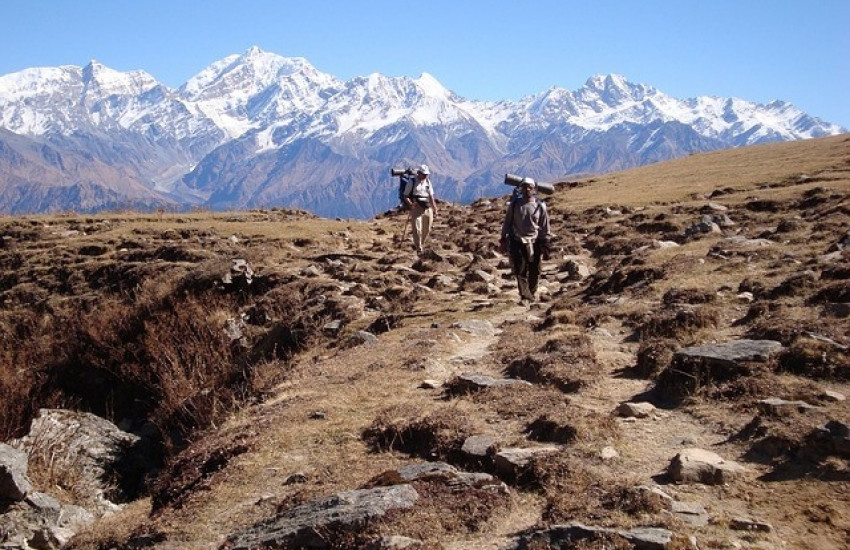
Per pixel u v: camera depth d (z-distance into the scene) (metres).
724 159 46.31
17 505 10.20
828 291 11.40
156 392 18.50
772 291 12.33
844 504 6.43
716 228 20.36
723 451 7.72
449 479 7.37
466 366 11.90
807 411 7.98
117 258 29.48
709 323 11.40
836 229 17.33
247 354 17.94
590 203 33.00
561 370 10.48
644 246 20.27
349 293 19.42
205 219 39.12
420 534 6.50
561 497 6.87
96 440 13.98
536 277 15.92
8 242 33.66
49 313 25.88
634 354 11.21
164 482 10.04
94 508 11.81
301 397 11.23
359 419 9.84
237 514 7.80
